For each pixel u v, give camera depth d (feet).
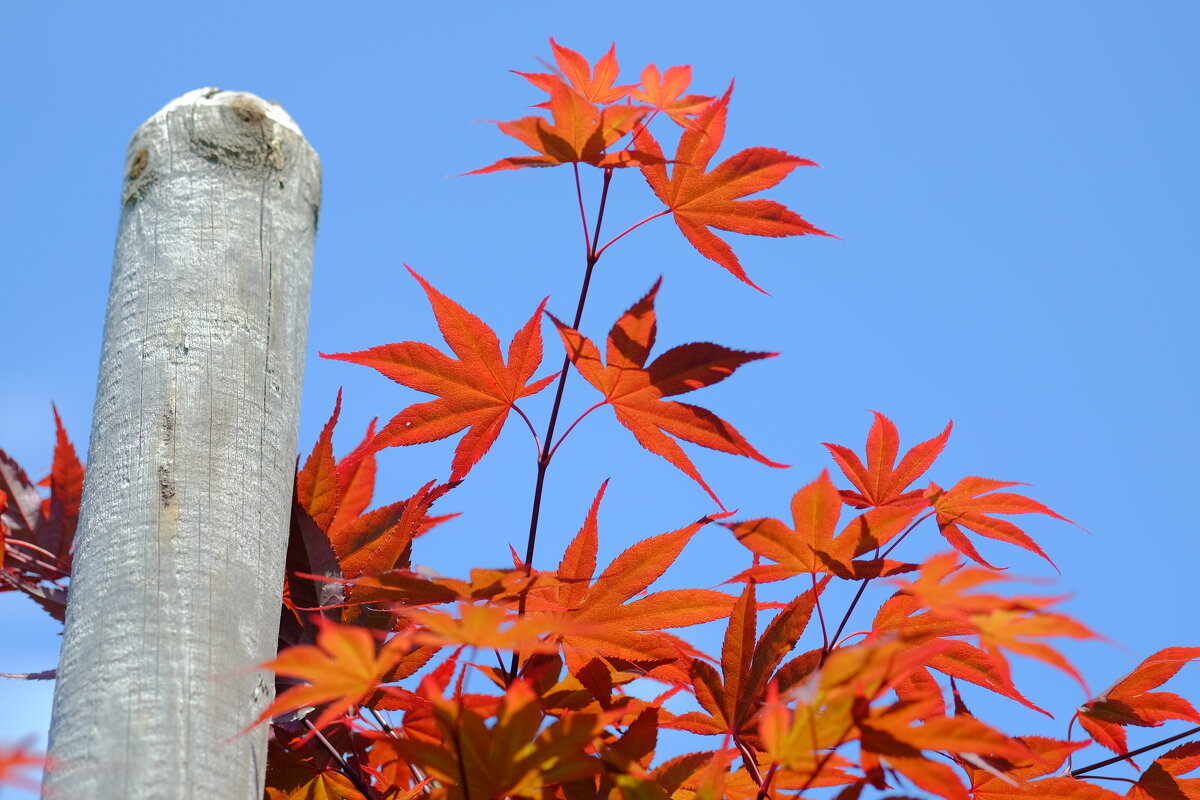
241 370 4.84
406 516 5.83
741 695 5.38
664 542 5.37
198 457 4.58
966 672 5.66
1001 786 5.46
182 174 5.15
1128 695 6.34
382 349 5.79
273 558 4.72
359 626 5.60
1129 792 6.14
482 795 4.08
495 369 5.88
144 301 4.88
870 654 3.72
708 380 5.53
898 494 6.37
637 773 4.19
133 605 4.22
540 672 4.78
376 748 5.61
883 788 4.15
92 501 4.54
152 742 3.96
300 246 5.36
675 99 6.21
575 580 5.01
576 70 6.17
